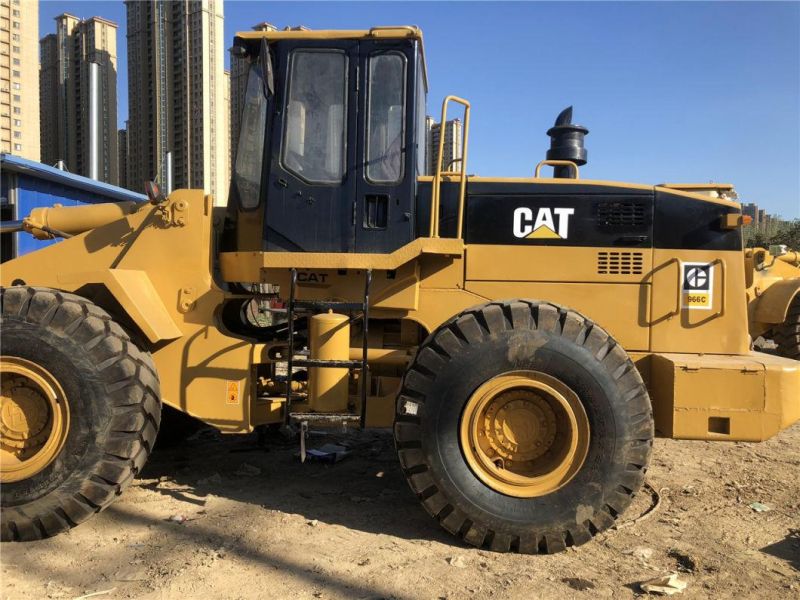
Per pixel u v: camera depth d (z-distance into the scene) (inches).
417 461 129.7
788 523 146.6
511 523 126.5
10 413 136.5
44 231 182.4
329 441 210.8
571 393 128.0
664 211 151.1
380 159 148.6
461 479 128.2
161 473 178.1
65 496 130.7
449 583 115.0
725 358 143.6
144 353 144.8
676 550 130.4
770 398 134.1
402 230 147.3
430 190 151.9
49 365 132.5
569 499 127.2
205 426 210.4
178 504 153.0
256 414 153.8
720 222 149.9
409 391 131.0
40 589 111.1
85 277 145.9
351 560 123.5
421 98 166.1
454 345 129.6
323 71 150.4
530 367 128.6
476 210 152.9
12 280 162.7
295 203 148.9
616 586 115.1
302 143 149.7
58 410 133.2
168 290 155.8
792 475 181.8
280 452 199.3
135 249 157.9
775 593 113.7
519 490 128.7
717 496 164.1
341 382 142.3
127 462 134.7
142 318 143.6
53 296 136.8
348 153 148.2
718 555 128.9
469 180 153.6
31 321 134.2
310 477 175.6
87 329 134.8
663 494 165.3
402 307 150.6
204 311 154.3
